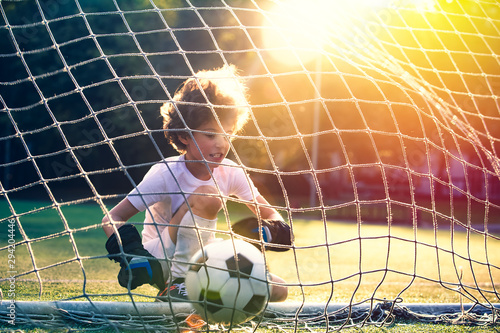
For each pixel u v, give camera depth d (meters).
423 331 2.25
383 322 2.30
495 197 17.89
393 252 6.58
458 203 19.14
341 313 2.45
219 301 2.00
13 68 13.73
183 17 13.77
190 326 2.15
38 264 4.44
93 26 13.85
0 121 14.76
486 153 2.56
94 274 3.93
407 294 3.49
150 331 2.08
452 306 2.61
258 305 2.05
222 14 12.84
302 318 2.42
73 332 2.07
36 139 15.59
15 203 13.74
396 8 3.34
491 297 3.40
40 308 2.21
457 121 2.68
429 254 6.48
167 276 2.38
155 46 14.49
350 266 5.16
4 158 16.30
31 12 12.70
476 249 7.40
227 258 2.04
